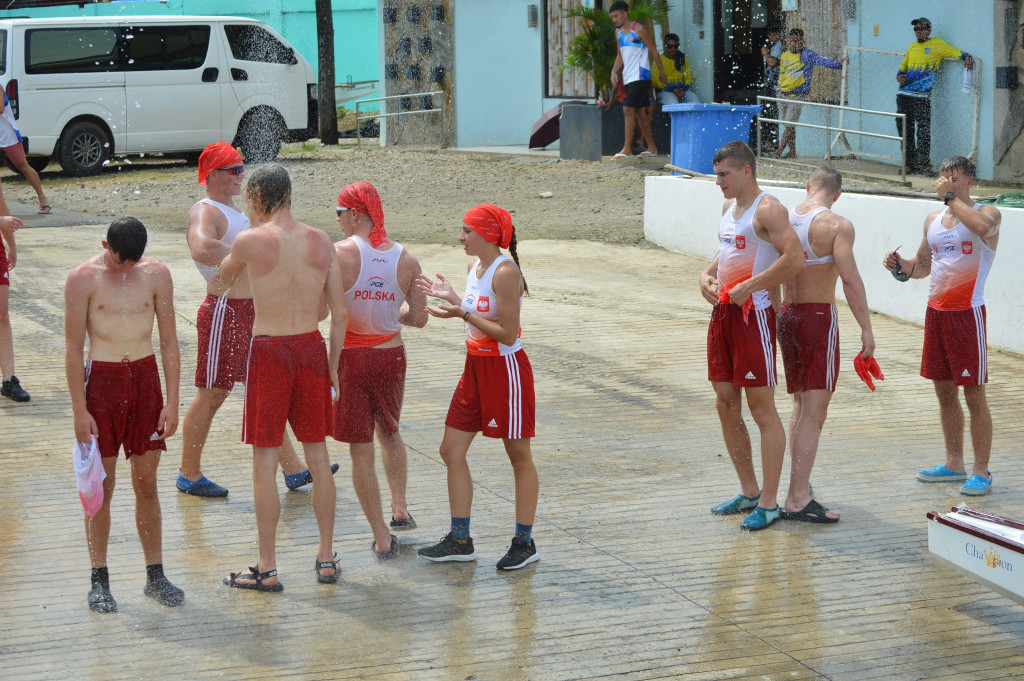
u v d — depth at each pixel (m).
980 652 6.56
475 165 28.41
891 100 23.20
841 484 9.52
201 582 7.47
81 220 21.72
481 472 9.77
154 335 13.61
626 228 21.53
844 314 16.41
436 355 13.49
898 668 6.37
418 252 19.12
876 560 7.93
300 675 6.23
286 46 30.00
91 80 27.44
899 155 22.83
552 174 26.59
